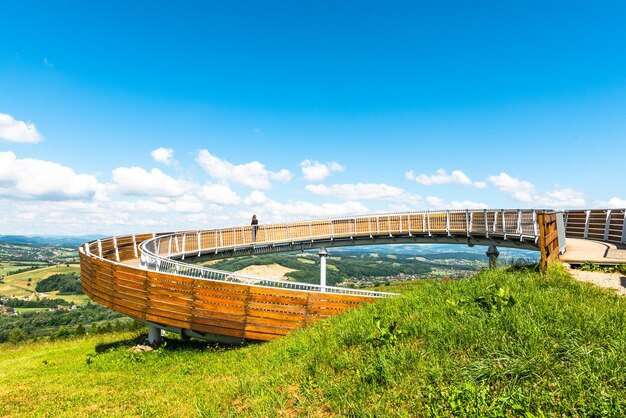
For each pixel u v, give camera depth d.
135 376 9.40
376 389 4.47
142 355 12.07
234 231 26.95
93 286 15.13
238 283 12.47
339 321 9.03
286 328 12.22
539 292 6.66
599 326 4.62
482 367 4.16
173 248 22.58
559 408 3.34
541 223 8.66
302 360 6.61
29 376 10.83
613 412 3.11
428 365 4.65
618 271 9.12
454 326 5.51
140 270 13.13
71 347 16.92
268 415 4.57
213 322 12.36
